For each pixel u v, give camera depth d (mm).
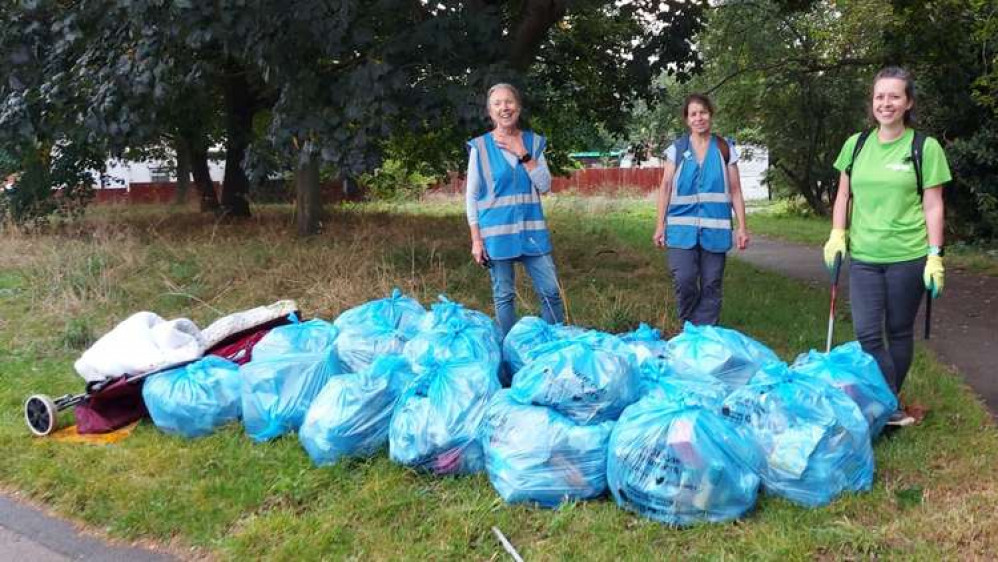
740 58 21281
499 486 3807
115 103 8648
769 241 16156
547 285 5570
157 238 12492
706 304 5676
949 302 8711
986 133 13828
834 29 19484
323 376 4738
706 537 3422
